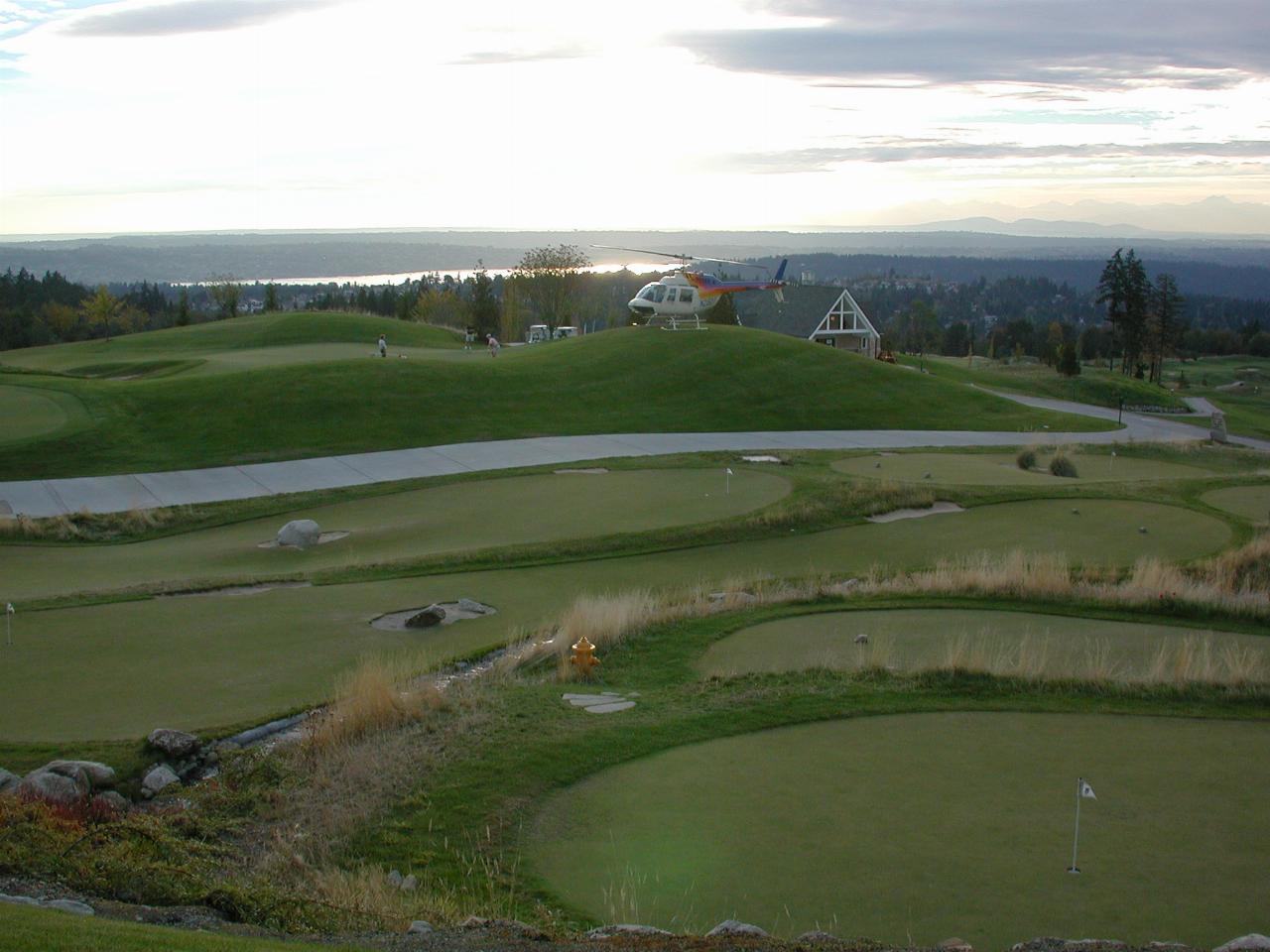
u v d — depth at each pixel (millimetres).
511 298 107188
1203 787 10695
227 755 13156
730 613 19453
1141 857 9102
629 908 8406
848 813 10117
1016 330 153500
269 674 16203
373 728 13312
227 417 42750
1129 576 22422
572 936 7754
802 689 14125
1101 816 9992
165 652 17312
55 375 50188
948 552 25672
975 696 13766
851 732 12492
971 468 38625
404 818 10469
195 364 61875
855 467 38062
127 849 9594
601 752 11867
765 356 58656
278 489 34969
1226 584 21906
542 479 35562
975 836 9539
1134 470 40094
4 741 13219
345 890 9023
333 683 15797
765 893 8539
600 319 149625
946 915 8125
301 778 12062
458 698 14320
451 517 30516
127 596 20922
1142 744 12039
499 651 17797
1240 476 34719
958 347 152750
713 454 39906
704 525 27641
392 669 15758
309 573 23219
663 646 17562
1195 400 88312
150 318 143125
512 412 47438
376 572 23469
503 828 10125
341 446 40688
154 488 34906
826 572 23750
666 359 56688
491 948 7422
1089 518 28969
